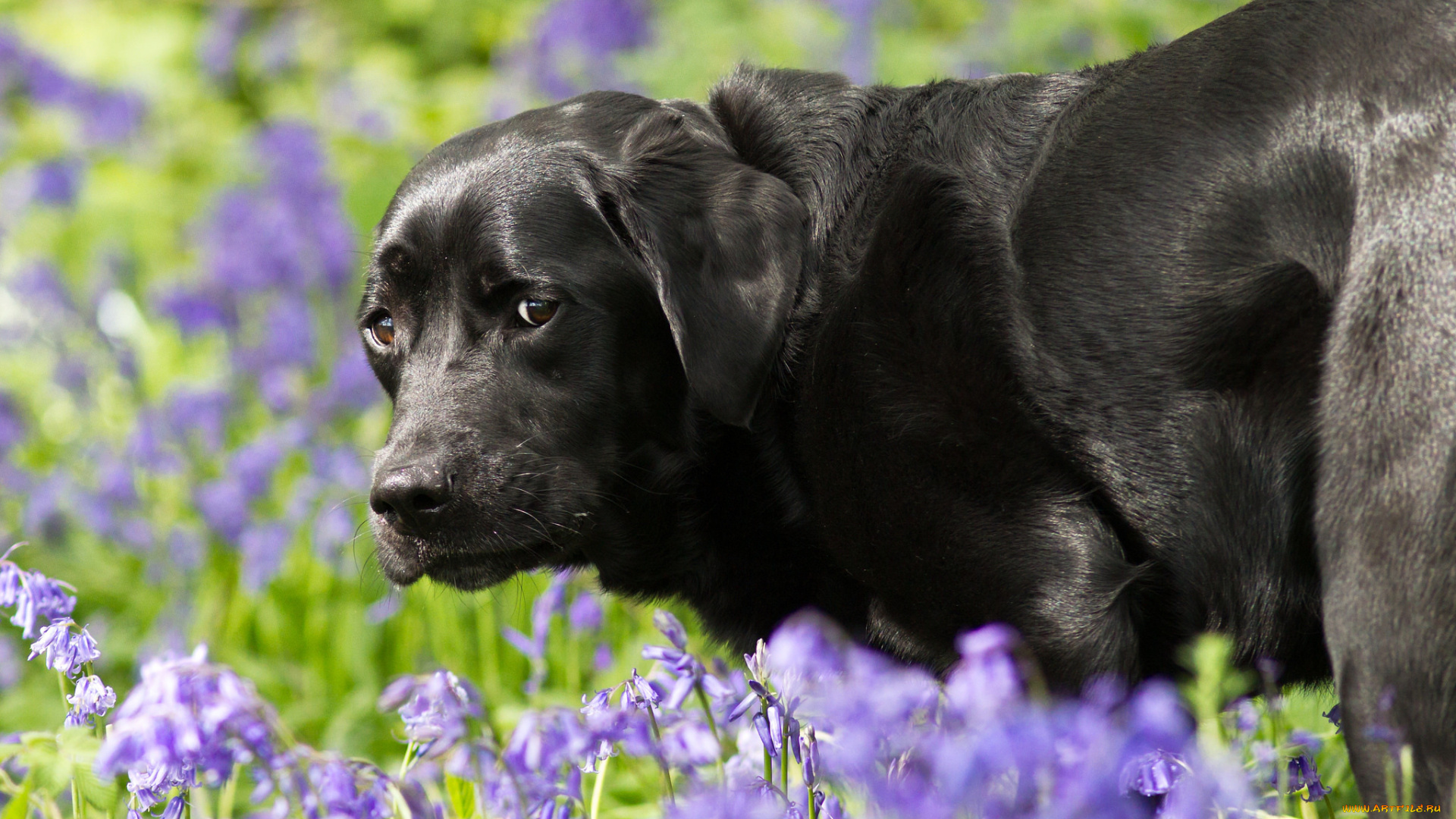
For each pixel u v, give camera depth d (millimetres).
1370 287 4531
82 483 10812
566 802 4582
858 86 6410
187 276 13688
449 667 8852
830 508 5781
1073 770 3557
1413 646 4293
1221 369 5137
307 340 11648
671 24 14195
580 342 5938
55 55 17547
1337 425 4504
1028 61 12406
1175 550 5320
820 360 5758
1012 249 5508
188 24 18688
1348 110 4824
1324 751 6184
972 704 3744
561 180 6016
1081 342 5309
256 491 9773
